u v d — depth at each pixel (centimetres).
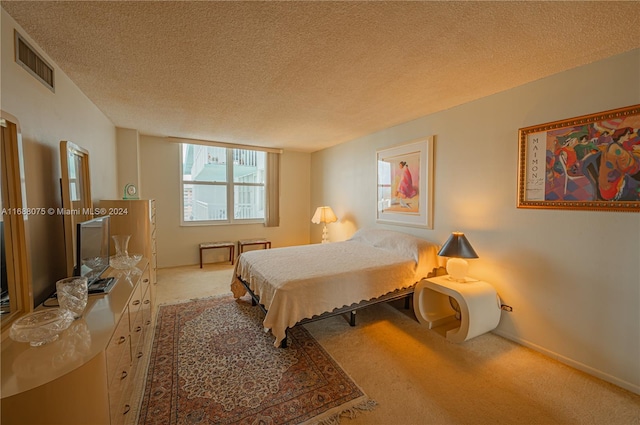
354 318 260
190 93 243
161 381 177
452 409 157
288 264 267
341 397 165
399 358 207
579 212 194
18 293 124
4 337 111
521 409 157
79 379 96
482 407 159
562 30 150
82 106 236
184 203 476
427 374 188
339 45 166
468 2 127
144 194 436
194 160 482
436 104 272
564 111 200
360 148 424
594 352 189
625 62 172
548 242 211
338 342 230
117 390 121
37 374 92
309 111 295
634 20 139
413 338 238
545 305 214
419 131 320
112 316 128
